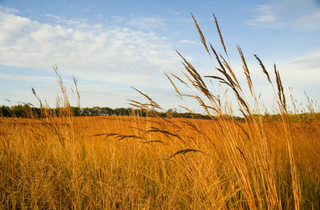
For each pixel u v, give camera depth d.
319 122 4.32
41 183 2.49
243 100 1.56
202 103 1.68
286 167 2.89
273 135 3.48
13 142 3.72
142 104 1.88
